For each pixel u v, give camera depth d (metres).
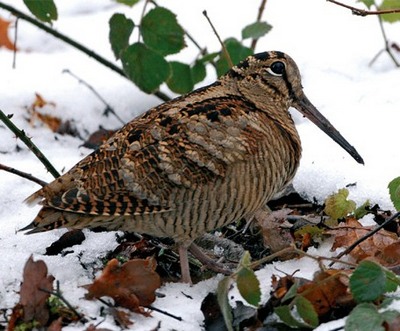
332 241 10.21
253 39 14.14
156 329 8.80
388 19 13.05
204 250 10.80
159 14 11.94
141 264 9.15
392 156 11.77
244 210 10.05
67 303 8.76
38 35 16.11
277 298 8.95
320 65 14.63
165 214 9.74
